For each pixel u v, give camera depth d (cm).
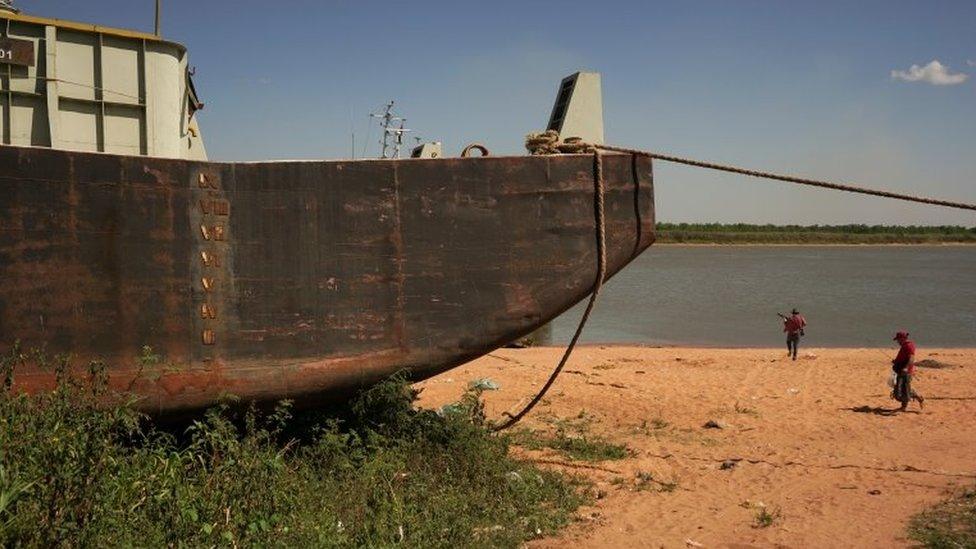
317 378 775
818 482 890
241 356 748
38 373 668
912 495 831
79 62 767
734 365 1941
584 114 914
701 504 802
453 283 811
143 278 710
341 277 779
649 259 11181
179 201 723
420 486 716
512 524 700
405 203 795
